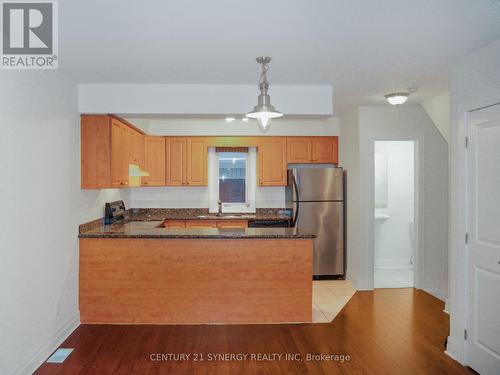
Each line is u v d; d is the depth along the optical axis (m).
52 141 3.13
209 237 3.68
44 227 2.98
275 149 6.02
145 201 6.27
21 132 2.63
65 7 2.06
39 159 2.90
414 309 4.20
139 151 5.39
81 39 2.53
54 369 2.82
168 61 3.00
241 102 3.76
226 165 6.38
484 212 2.72
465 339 2.92
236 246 3.75
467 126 2.91
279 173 6.03
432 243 4.89
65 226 3.39
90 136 3.80
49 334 3.06
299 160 6.03
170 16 2.18
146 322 3.72
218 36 2.48
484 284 2.72
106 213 4.56
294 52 2.79
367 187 4.94
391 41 2.58
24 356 2.66
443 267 4.84
